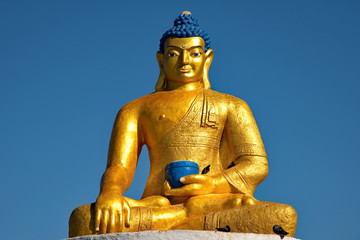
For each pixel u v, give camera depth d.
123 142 13.22
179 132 13.14
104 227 11.27
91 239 10.77
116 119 13.62
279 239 10.85
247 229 11.26
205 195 12.22
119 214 11.39
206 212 11.89
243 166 12.68
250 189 12.52
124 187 12.61
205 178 12.19
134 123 13.49
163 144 13.17
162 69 14.35
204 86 14.15
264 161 12.87
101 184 12.37
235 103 13.50
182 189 12.13
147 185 13.15
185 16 14.16
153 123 13.30
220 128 13.33
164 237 10.52
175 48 13.91
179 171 12.41
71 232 11.63
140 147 13.66
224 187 12.34
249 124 13.26
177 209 11.97
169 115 13.24
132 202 12.00
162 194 12.77
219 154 13.38
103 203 11.44
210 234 10.52
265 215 11.27
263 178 12.76
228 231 10.86
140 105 13.62
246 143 13.04
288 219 11.26
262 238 10.75
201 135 13.15
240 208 11.48
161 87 14.16
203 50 14.09
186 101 13.36
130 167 13.04
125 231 11.45
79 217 11.51
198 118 13.23
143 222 11.55
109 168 12.82
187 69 13.86
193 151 13.04
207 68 14.30
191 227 11.52
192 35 13.94
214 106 13.37
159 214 11.74
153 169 13.20
